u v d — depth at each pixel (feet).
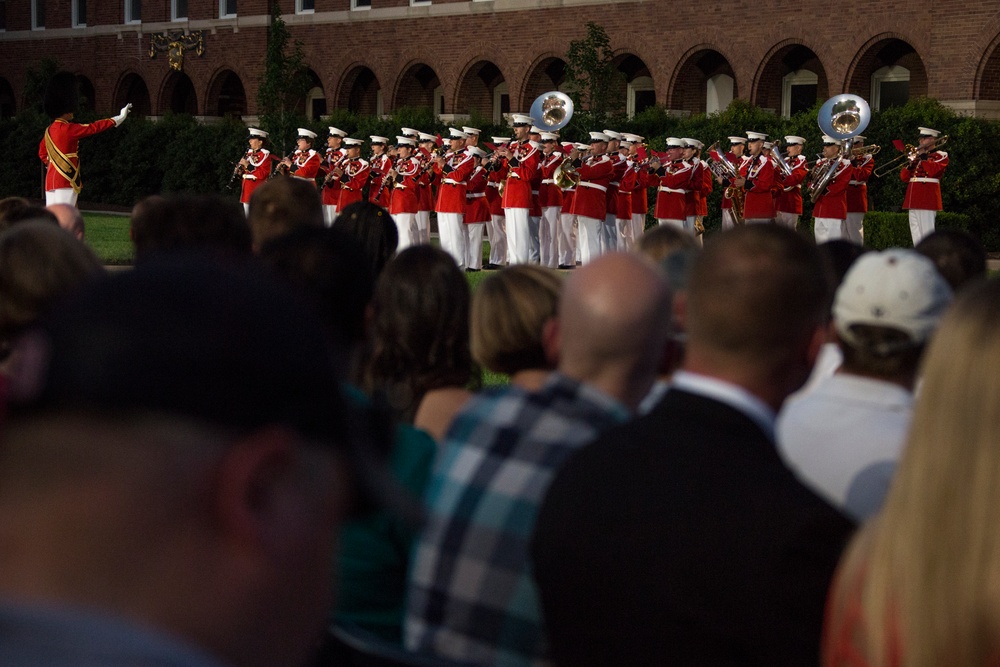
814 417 11.29
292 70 131.44
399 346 13.89
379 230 22.84
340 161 98.22
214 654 3.49
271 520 3.59
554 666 9.29
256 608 3.59
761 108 104.88
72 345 3.42
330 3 133.59
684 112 111.55
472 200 91.04
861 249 18.29
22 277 12.85
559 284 13.50
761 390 9.38
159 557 3.38
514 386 11.39
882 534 6.91
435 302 13.88
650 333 10.69
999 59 93.20
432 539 10.65
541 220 92.27
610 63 114.21
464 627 10.37
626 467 8.91
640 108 127.24
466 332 14.16
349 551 10.96
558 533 8.95
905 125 93.56
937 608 6.59
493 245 95.14
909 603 6.67
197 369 3.43
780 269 9.25
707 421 9.00
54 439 3.36
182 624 3.41
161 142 139.95
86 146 144.97
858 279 11.32
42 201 146.72
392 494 4.18
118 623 3.27
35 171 146.92
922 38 95.71
